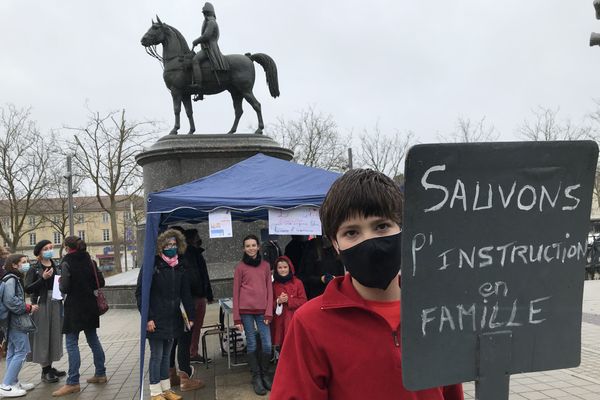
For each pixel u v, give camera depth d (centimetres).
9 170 3284
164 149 1153
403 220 137
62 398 588
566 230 150
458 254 141
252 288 554
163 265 526
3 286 603
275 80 1273
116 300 1227
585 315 957
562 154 148
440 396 152
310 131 3366
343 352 144
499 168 143
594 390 525
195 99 1256
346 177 154
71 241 615
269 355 556
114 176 3331
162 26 1223
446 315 140
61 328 664
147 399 569
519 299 146
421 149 136
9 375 604
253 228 1130
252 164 680
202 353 729
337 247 155
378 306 152
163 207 528
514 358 145
